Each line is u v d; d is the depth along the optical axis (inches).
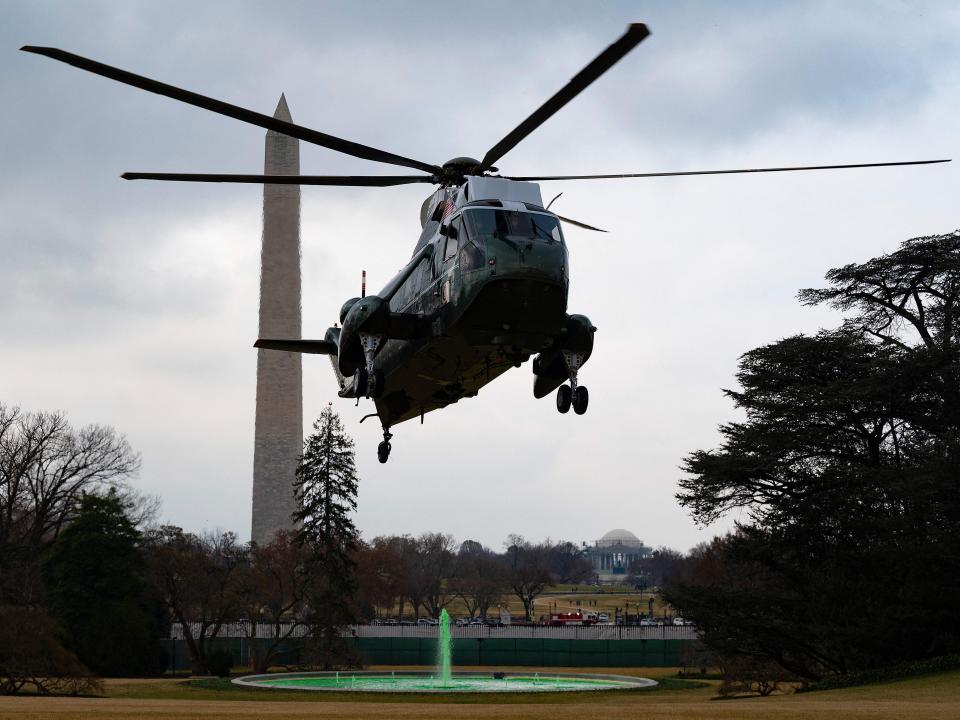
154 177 812.0
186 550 3203.7
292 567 3346.5
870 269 2052.2
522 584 7436.0
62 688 2123.5
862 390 1862.7
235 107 732.7
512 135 780.0
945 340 1995.6
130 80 686.5
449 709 845.8
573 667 3272.6
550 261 800.3
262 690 1963.6
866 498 1899.6
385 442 1072.8
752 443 1951.3
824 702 1074.1
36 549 3235.7
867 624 1798.7
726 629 1945.1
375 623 4397.1
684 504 2042.3
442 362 892.6
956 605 1776.6
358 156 829.2
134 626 2925.7
